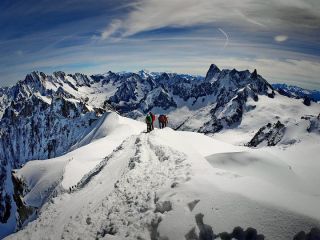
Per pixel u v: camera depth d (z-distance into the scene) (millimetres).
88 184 24938
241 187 13258
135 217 14352
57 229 17828
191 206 13078
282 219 10797
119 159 28703
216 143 36188
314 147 41000
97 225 15695
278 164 21344
